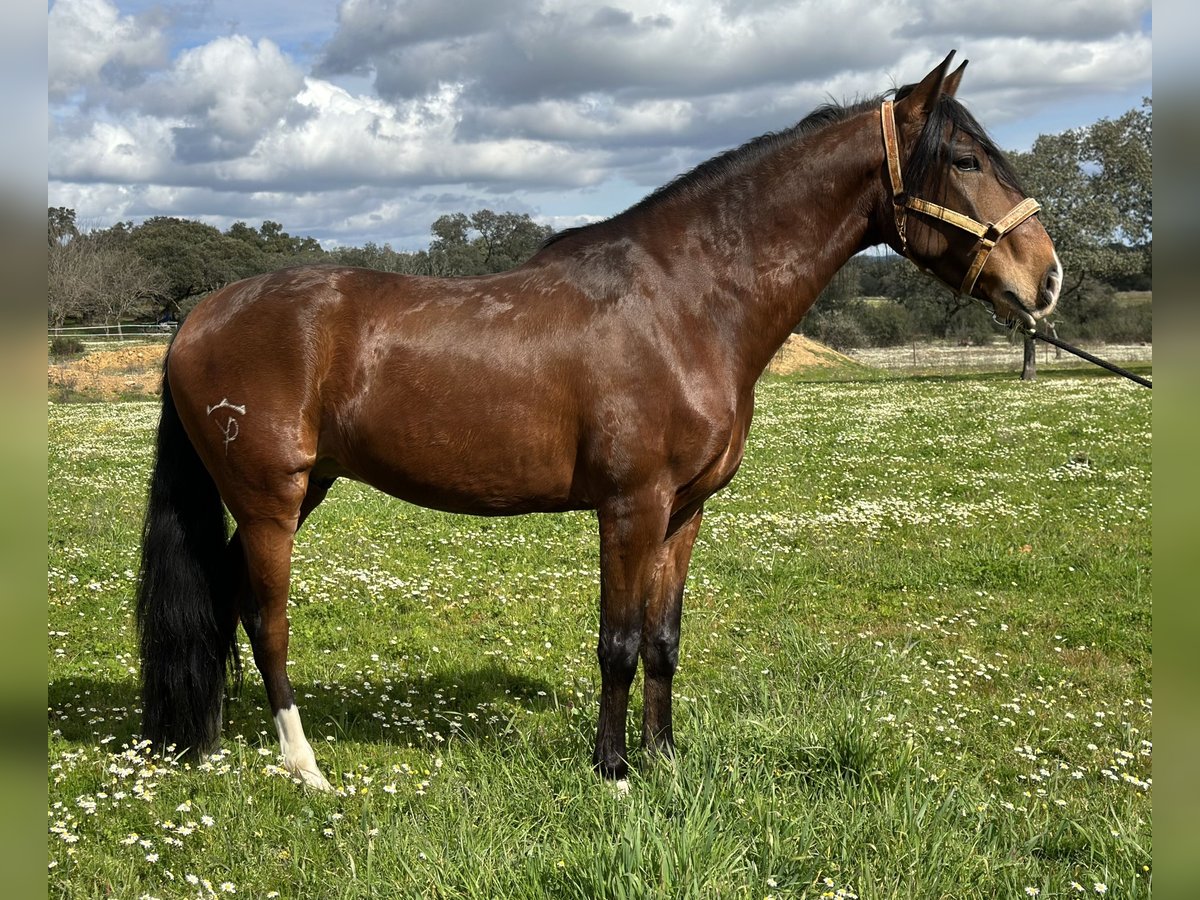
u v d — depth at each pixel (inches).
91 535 378.3
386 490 178.5
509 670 241.0
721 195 171.0
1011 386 1187.3
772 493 490.3
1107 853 146.8
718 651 255.0
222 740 185.6
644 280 165.0
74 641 252.5
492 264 1813.5
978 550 367.2
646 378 161.5
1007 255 164.1
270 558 171.3
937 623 283.0
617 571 165.8
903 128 168.7
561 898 129.8
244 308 169.5
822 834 149.0
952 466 571.5
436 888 131.3
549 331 164.1
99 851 145.4
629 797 150.7
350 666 241.9
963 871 140.7
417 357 165.0
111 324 2127.2
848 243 173.5
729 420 166.1
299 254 2652.6
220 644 178.9
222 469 169.8
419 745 193.3
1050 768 187.8
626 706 170.7
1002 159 165.6
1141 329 1988.2
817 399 1072.8
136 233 2819.9
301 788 168.6
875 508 437.7
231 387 166.7
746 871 135.5
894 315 2332.7
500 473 167.3
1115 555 361.1
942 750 191.2
